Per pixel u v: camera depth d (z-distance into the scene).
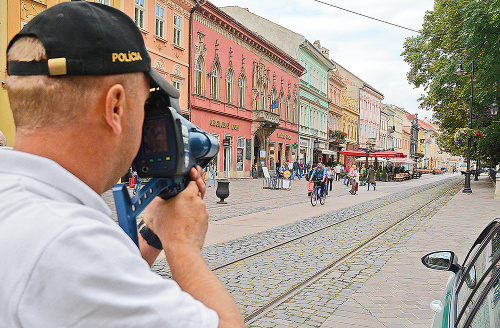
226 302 0.87
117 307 0.65
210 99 28.42
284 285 5.33
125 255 0.71
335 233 9.36
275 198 18.20
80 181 0.76
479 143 24.97
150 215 1.02
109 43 0.79
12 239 0.65
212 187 23.48
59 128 0.78
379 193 24.00
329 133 54.41
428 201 18.30
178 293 0.77
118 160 0.85
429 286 5.38
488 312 1.62
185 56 25.47
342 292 5.11
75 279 0.63
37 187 0.71
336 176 39.66
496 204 16.77
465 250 7.62
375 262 6.66
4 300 0.63
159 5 22.81
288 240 8.39
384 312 4.43
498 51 21.75
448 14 28.98
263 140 36.59
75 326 0.63
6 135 14.34
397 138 89.69
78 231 0.66
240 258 6.76
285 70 40.84
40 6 15.88
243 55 32.75
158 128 0.95
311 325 4.06
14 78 0.78
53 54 0.74
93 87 0.78
